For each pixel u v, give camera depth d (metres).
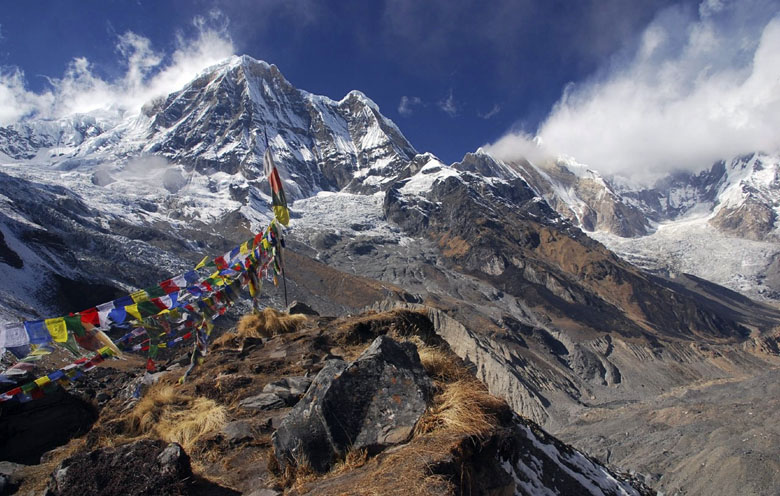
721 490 72.19
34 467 8.88
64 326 7.82
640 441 94.50
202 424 9.09
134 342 9.37
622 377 160.62
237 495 6.82
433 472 5.82
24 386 7.70
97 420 11.23
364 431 6.91
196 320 10.05
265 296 163.38
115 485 6.29
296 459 6.88
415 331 13.29
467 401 7.25
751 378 152.12
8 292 85.12
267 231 12.73
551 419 118.00
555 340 180.75
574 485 10.63
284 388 10.12
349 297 184.50
